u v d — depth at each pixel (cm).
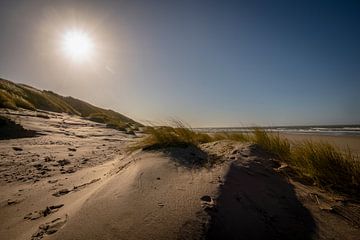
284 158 354
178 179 238
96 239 158
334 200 242
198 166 281
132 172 266
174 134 427
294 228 190
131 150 438
